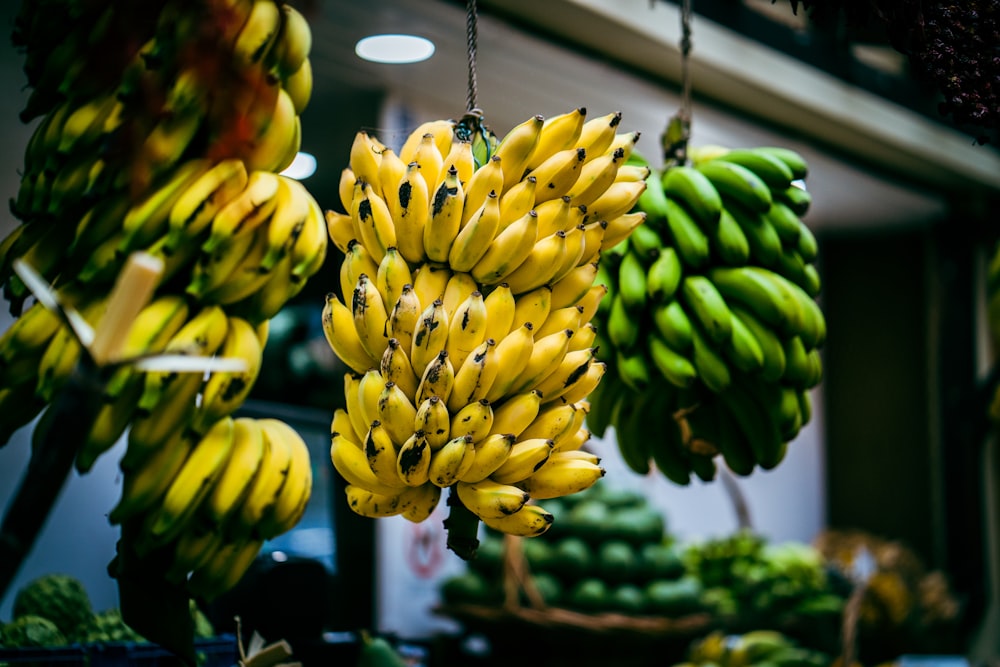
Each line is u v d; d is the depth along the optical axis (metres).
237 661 1.26
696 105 2.65
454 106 2.56
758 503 3.80
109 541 1.88
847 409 4.02
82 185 1.07
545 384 1.03
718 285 1.44
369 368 1.07
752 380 1.45
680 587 2.45
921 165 3.23
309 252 1.10
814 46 2.77
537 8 2.19
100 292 1.06
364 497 1.05
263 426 1.17
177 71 1.06
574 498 2.59
